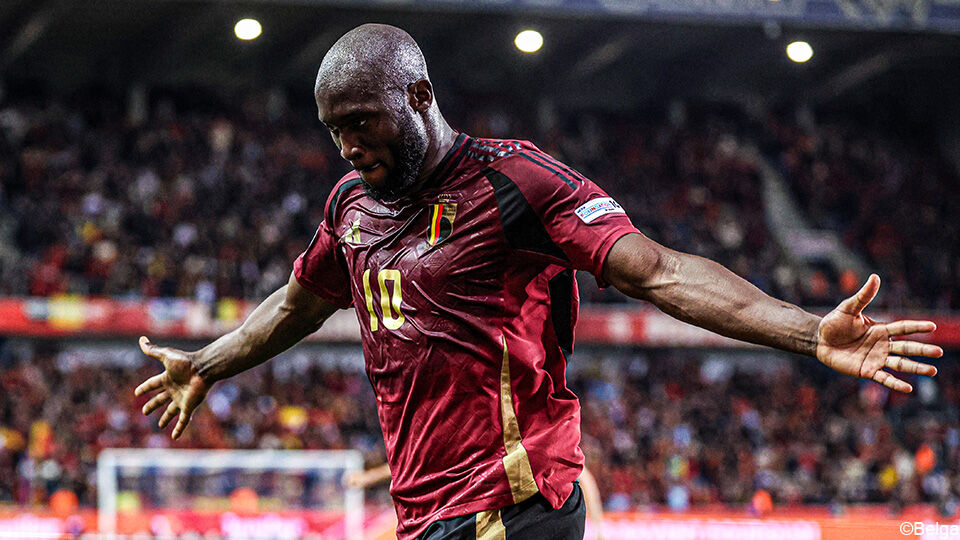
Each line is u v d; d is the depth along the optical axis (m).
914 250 32.97
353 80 2.86
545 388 3.07
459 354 2.99
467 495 3.01
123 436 20.42
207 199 28.23
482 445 3.01
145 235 26.62
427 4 21.92
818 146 36.19
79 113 30.20
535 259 2.99
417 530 3.12
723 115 36.38
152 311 23.08
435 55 32.91
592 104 36.09
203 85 32.88
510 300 3.00
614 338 25.69
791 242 33.06
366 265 3.15
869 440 25.30
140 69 31.83
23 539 15.26
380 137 2.90
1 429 20.50
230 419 21.84
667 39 32.03
